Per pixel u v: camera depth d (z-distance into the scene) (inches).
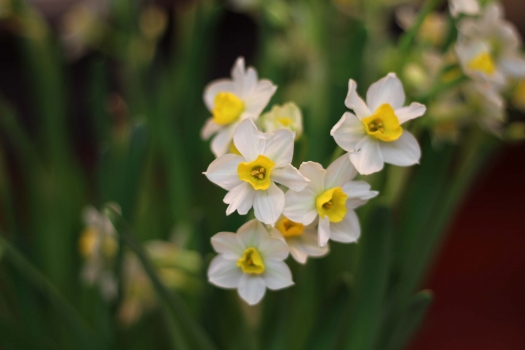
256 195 11.0
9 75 30.6
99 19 21.3
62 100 18.5
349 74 15.4
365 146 11.3
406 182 15.4
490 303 26.9
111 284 15.2
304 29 16.9
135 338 16.2
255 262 11.3
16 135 17.6
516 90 15.4
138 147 14.1
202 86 18.4
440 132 15.0
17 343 14.9
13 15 17.6
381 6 18.2
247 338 14.8
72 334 14.8
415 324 14.4
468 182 16.1
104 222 15.0
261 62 18.3
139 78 18.0
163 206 19.0
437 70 14.2
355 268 14.3
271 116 12.0
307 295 15.2
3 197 17.1
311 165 11.1
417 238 15.3
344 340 14.0
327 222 11.0
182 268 15.1
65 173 18.5
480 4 14.3
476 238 30.2
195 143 18.2
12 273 15.9
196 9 17.6
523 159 32.9
